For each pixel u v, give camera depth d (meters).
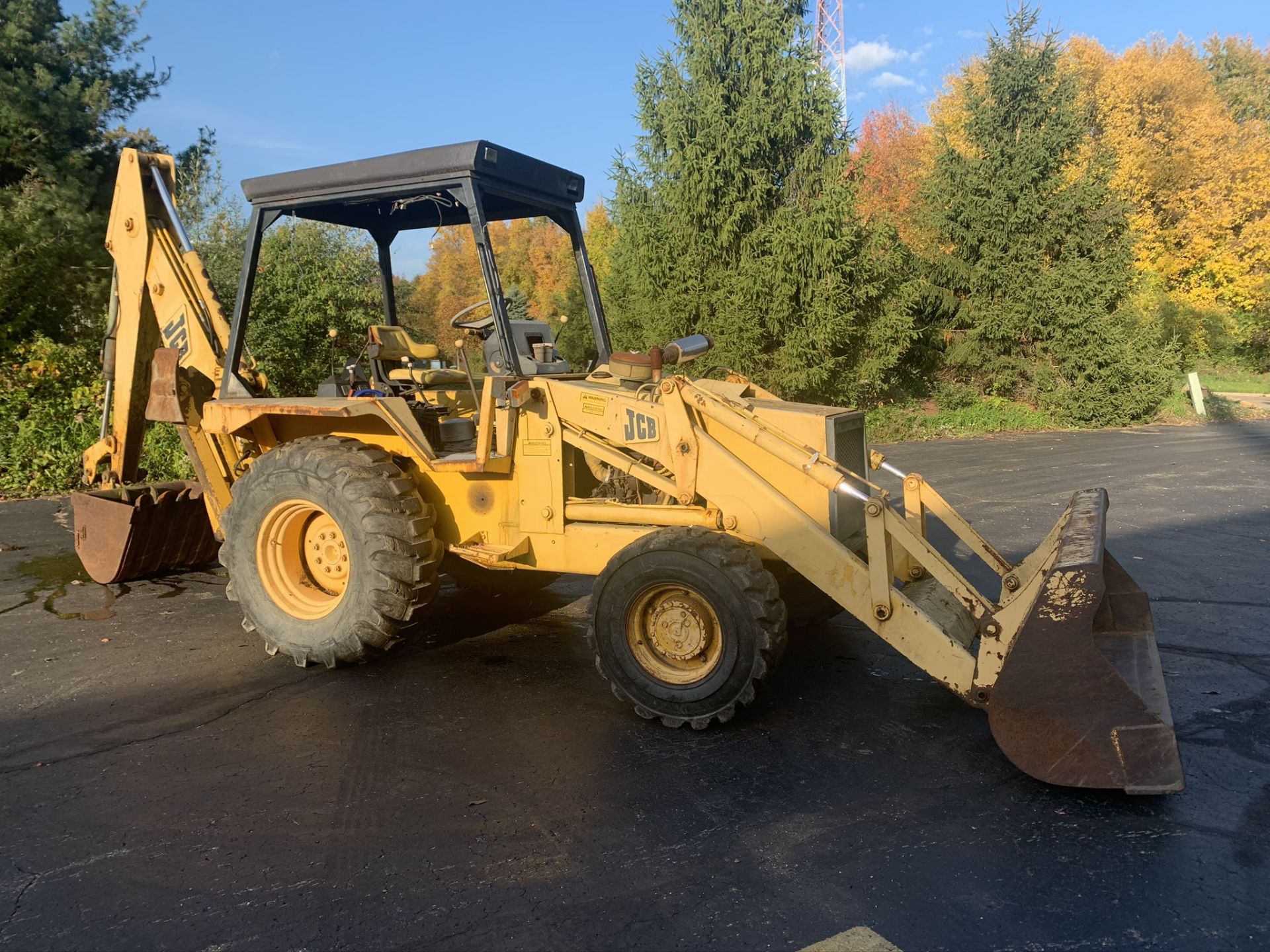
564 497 4.47
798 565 3.85
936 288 19.89
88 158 13.21
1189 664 4.66
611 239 32.00
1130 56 35.38
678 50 15.16
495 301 4.38
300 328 12.87
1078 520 3.76
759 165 14.99
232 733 3.92
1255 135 35.59
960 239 20.27
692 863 2.86
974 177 19.81
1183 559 6.97
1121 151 31.42
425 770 3.54
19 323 11.82
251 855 2.93
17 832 3.08
